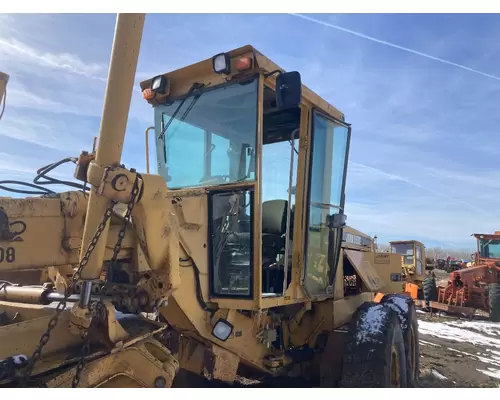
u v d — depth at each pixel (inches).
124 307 96.1
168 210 95.8
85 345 82.5
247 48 127.6
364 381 139.2
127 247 95.2
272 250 163.8
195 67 139.3
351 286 209.8
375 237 279.6
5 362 78.8
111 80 82.2
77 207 92.2
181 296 119.1
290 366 160.7
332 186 171.5
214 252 129.9
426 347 294.5
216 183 135.2
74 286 83.1
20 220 85.7
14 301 110.9
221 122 135.7
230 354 129.1
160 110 150.7
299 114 165.6
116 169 83.9
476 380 218.5
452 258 971.9
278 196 162.9
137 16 82.4
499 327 392.2
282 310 156.7
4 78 94.4
